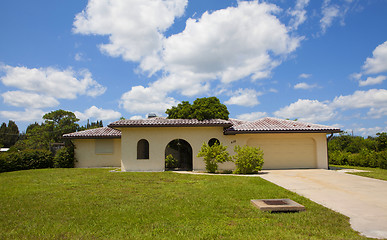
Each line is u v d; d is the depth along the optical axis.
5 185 11.84
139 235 5.68
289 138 18.75
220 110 25.86
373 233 5.88
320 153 18.55
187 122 18.03
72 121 49.12
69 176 14.69
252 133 17.72
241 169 15.70
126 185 11.61
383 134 27.33
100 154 22.00
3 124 68.12
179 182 12.43
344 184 11.59
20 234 5.81
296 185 11.39
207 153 16.56
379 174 14.66
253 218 6.92
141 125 17.42
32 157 21.25
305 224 6.46
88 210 7.62
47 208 7.86
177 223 6.48
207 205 8.12
